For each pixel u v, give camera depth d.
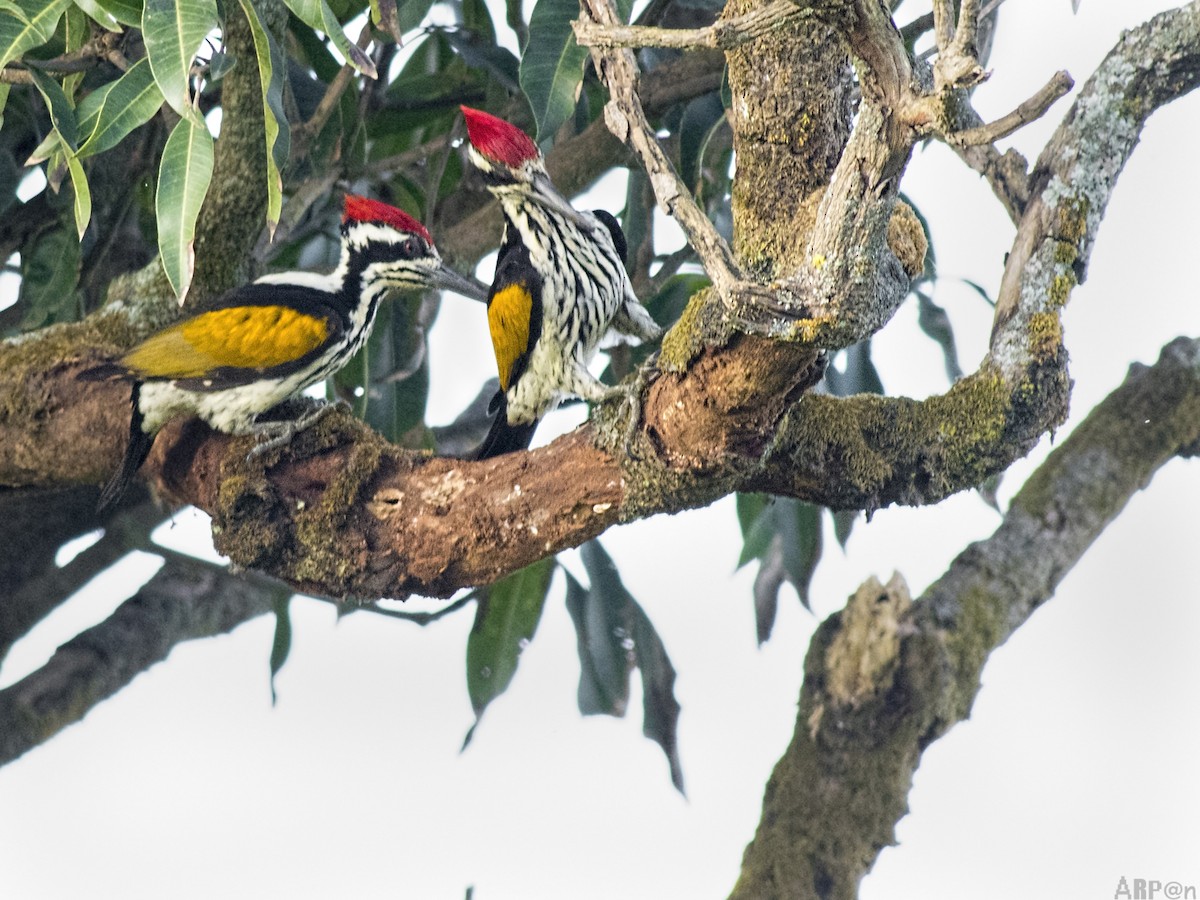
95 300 12.64
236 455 8.97
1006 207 8.75
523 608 13.25
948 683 11.19
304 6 8.19
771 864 11.21
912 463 8.09
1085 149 8.34
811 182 7.18
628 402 7.79
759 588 13.34
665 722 13.29
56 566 13.16
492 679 13.19
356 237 11.07
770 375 6.86
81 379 9.72
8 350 10.16
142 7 8.22
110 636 12.95
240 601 13.69
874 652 11.22
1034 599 11.75
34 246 11.79
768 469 7.98
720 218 12.68
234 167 9.84
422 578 8.59
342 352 10.52
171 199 8.00
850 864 11.14
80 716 12.57
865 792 11.15
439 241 12.62
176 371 9.57
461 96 12.83
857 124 5.91
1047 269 8.21
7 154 11.38
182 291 7.96
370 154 13.40
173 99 7.62
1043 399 8.03
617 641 13.26
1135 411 12.37
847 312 6.35
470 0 12.73
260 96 9.50
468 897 12.76
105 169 11.76
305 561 8.66
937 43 5.62
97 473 10.12
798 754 11.38
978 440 8.03
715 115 11.52
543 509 8.12
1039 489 12.16
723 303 6.49
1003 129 5.37
